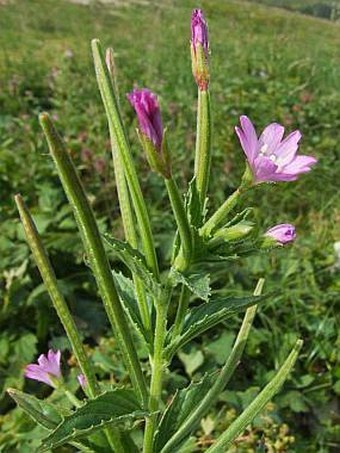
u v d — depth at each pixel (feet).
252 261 0.69
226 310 0.22
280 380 0.26
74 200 0.20
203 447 0.51
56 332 0.63
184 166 0.91
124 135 0.22
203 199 0.21
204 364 0.59
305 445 0.54
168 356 0.23
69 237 0.71
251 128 0.20
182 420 0.26
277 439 0.51
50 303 0.63
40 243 0.23
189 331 0.23
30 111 1.26
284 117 1.15
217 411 0.55
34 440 0.49
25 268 0.65
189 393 0.27
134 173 0.22
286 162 0.21
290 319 0.64
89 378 0.24
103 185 0.83
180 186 0.89
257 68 1.56
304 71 1.56
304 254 0.72
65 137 0.98
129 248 0.22
